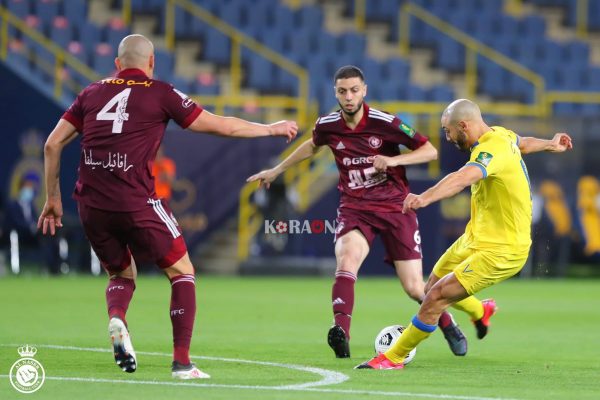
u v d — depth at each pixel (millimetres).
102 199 22219
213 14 89562
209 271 69375
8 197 67125
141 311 42094
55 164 22969
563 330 37438
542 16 95312
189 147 67812
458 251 26266
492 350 30625
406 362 25781
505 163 23828
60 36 80500
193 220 67812
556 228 69312
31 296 48875
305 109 75062
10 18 76438
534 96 88062
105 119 22219
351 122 28422
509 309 47156
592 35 96500
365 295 53188
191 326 22438
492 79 89250
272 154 68688
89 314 40094
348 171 28609
